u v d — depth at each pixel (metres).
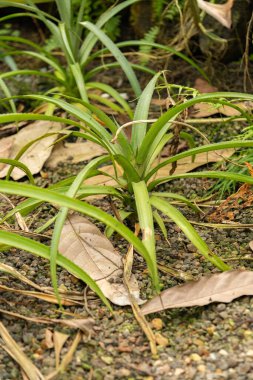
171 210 2.35
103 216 2.05
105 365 1.98
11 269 2.24
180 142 3.20
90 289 2.28
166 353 2.02
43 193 2.04
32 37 4.57
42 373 1.96
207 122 3.38
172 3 3.86
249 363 1.96
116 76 4.01
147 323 2.09
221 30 3.75
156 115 3.49
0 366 2.00
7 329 2.11
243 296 2.21
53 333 2.10
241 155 2.99
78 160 3.20
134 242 2.07
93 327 2.11
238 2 3.72
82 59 3.56
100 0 4.15
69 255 2.36
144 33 4.12
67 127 3.39
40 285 2.31
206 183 2.96
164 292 2.18
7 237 2.11
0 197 2.94
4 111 3.72
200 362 1.98
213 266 2.40
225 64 3.88
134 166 2.50
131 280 2.29
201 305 2.15
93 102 3.70
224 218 2.67
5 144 3.24
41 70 4.14
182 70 3.91
